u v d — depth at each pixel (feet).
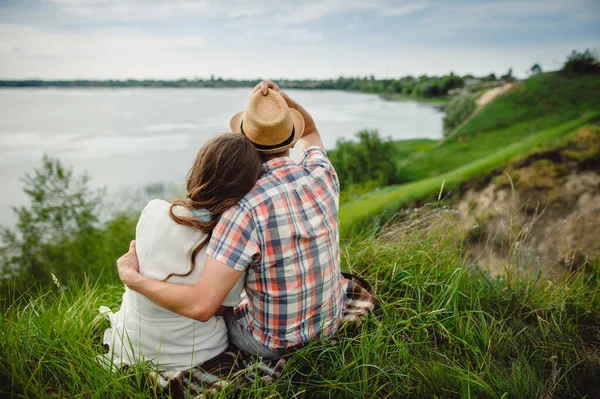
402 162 140.46
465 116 200.85
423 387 5.80
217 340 5.90
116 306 8.45
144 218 5.28
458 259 8.90
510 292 7.89
